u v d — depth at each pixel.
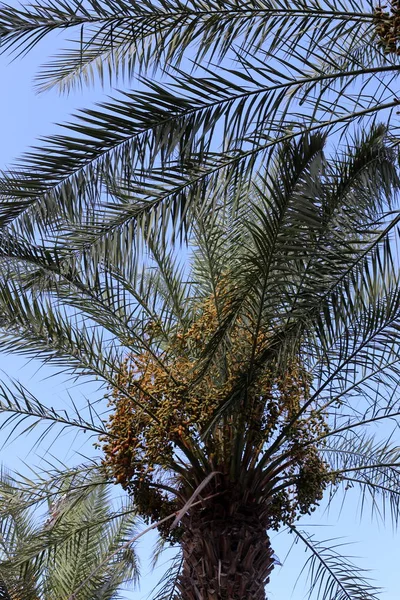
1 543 8.55
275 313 6.52
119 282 7.37
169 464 7.19
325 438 8.06
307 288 6.24
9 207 5.99
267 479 7.34
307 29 6.23
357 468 7.85
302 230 5.91
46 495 8.05
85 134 5.86
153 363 7.43
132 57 6.96
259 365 6.55
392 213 6.14
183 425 6.86
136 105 5.82
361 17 6.16
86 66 7.45
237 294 6.47
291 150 5.84
